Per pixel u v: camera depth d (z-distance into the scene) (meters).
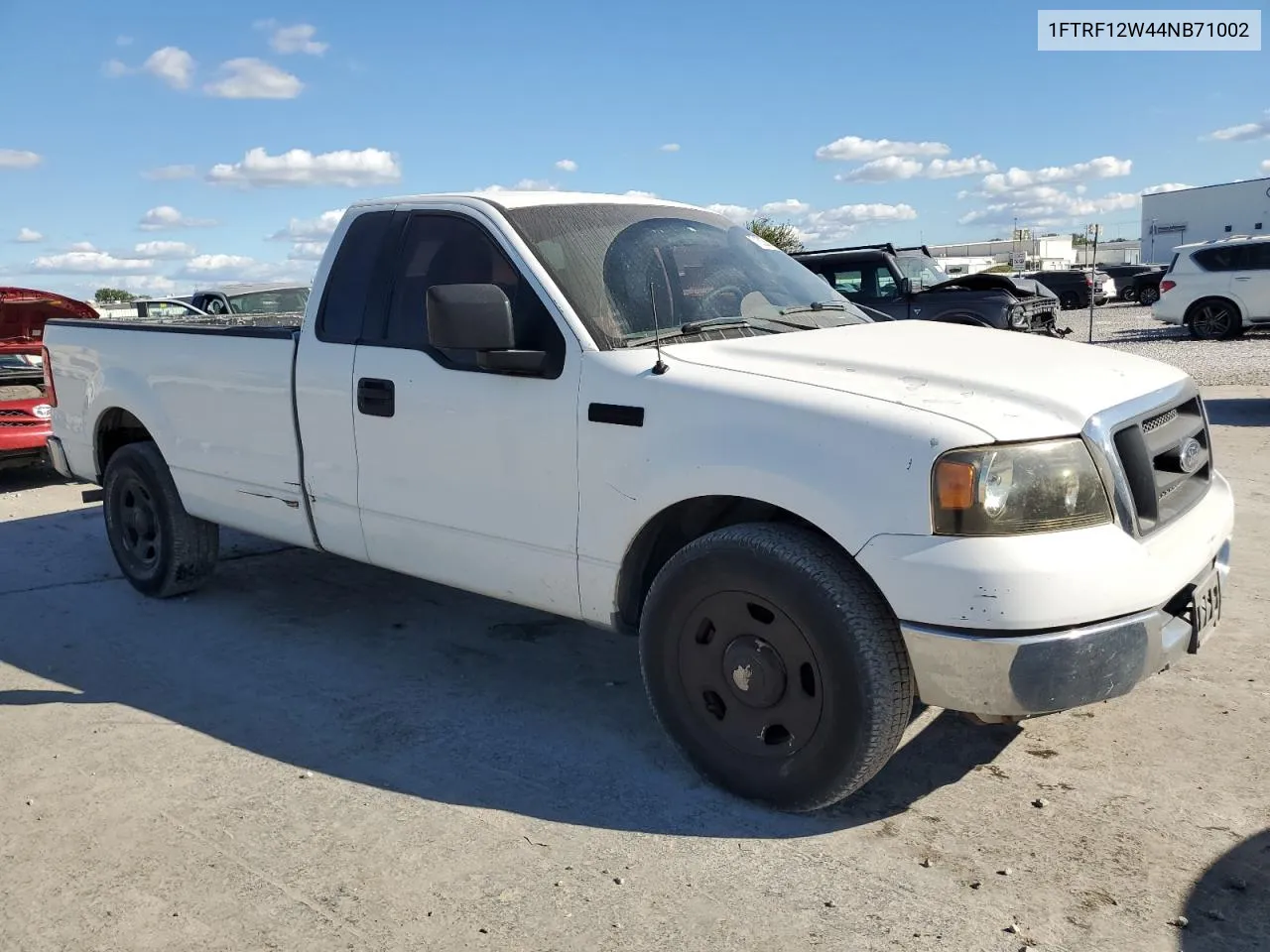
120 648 4.94
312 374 4.41
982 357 3.42
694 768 3.46
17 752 3.85
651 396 3.36
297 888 2.94
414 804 3.40
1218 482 3.75
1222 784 3.36
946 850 3.05
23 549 6.84
